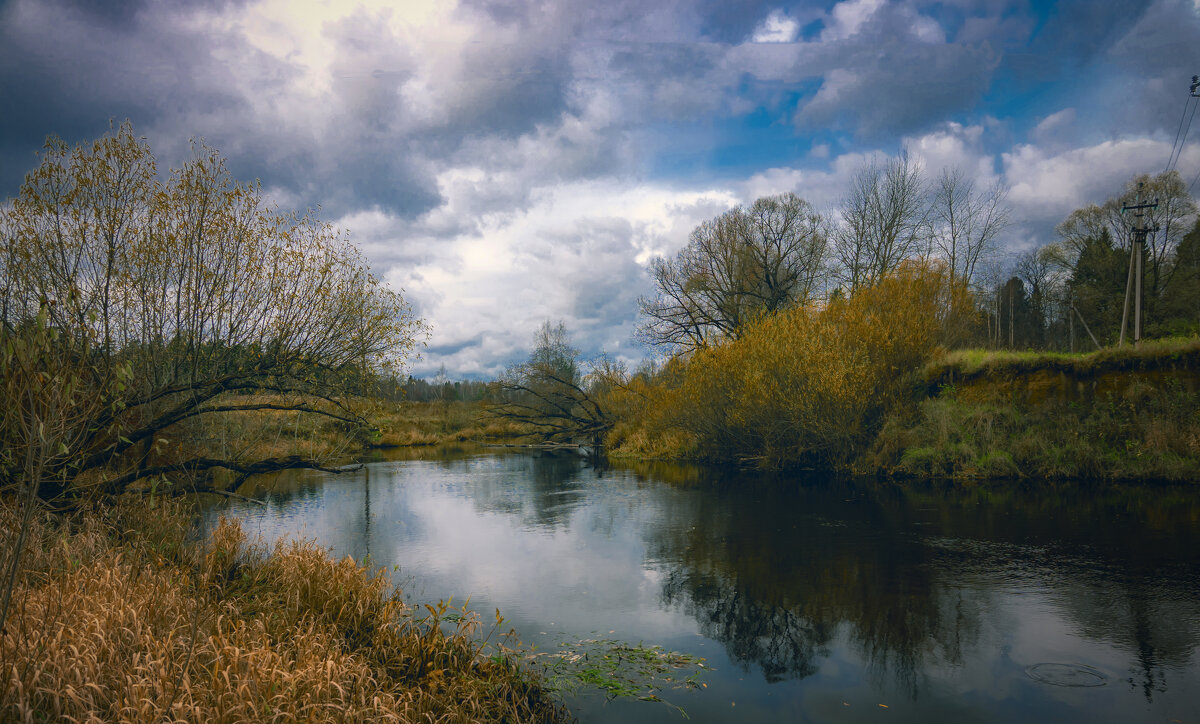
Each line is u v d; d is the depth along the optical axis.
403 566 9.04
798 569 8.54
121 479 7.96
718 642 6.19
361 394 10.41
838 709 4.84
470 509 13.77
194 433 10.42
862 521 11.40
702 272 34.25
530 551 9.89
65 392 3.80
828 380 17.47
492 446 34.78
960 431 17.03
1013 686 5.11
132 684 3.62
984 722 4.57
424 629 6.31
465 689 4.74
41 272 7.69
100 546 6.63
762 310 24.62
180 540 7.27
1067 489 13.87
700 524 11.66
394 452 30.52
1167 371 15.95
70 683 3.55
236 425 10.90
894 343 18.53
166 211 8.52
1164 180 35.91
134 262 8.34
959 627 6.35
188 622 4.78
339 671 4.22
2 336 3.64
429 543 10.49
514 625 6.68
